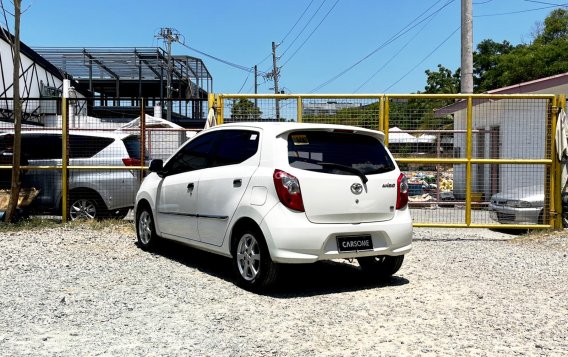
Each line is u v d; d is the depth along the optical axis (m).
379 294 5.74
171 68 30.28
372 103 9.35
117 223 10.08
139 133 10.88
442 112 15.12
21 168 10.01
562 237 9.04
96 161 10.27
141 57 28.20
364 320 4.81
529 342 4.30
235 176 5.93
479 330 4.58
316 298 5.53
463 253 8.13
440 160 9.51
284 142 5.62
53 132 10.58
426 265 7.27
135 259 7.30
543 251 8.27
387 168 6.05
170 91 29.19
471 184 9.62
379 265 6.41
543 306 5.32
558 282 6.34
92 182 10.23
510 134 10.12
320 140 5.79
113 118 21.25
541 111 10.01
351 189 5.64
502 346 4.20
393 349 4.11
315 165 5.59
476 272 6.85
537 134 9.98
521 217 9.71
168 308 5.07
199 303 5.25
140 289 5.73
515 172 10.05
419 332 4.51
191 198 6.66
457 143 10.47
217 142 6.58
